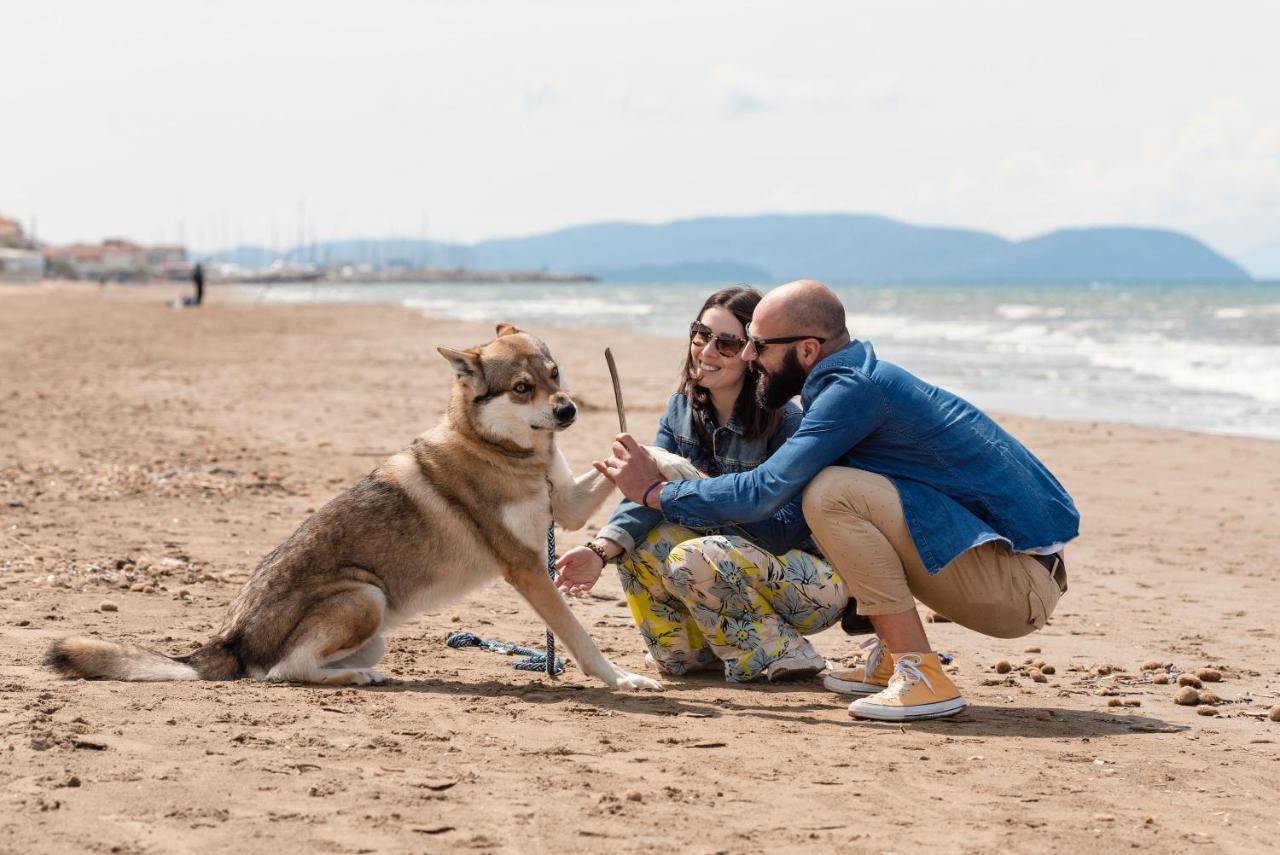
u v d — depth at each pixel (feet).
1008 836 11.89
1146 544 32.35
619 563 19.04
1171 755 15.02
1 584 23.02
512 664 19.71
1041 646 21.98
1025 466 16.71
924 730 15.99
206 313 177.78
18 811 11.45
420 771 13.25
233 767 13.03
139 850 10.65
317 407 59.67
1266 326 148.77
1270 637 22.68
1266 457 47.24
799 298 16.94
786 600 18.39
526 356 18.28
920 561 16.38
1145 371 87.86
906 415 16.31
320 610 17.71
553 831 11.53
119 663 17.16
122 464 40.01
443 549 18.31
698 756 14.33
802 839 11.63
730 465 19.15
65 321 144.36
